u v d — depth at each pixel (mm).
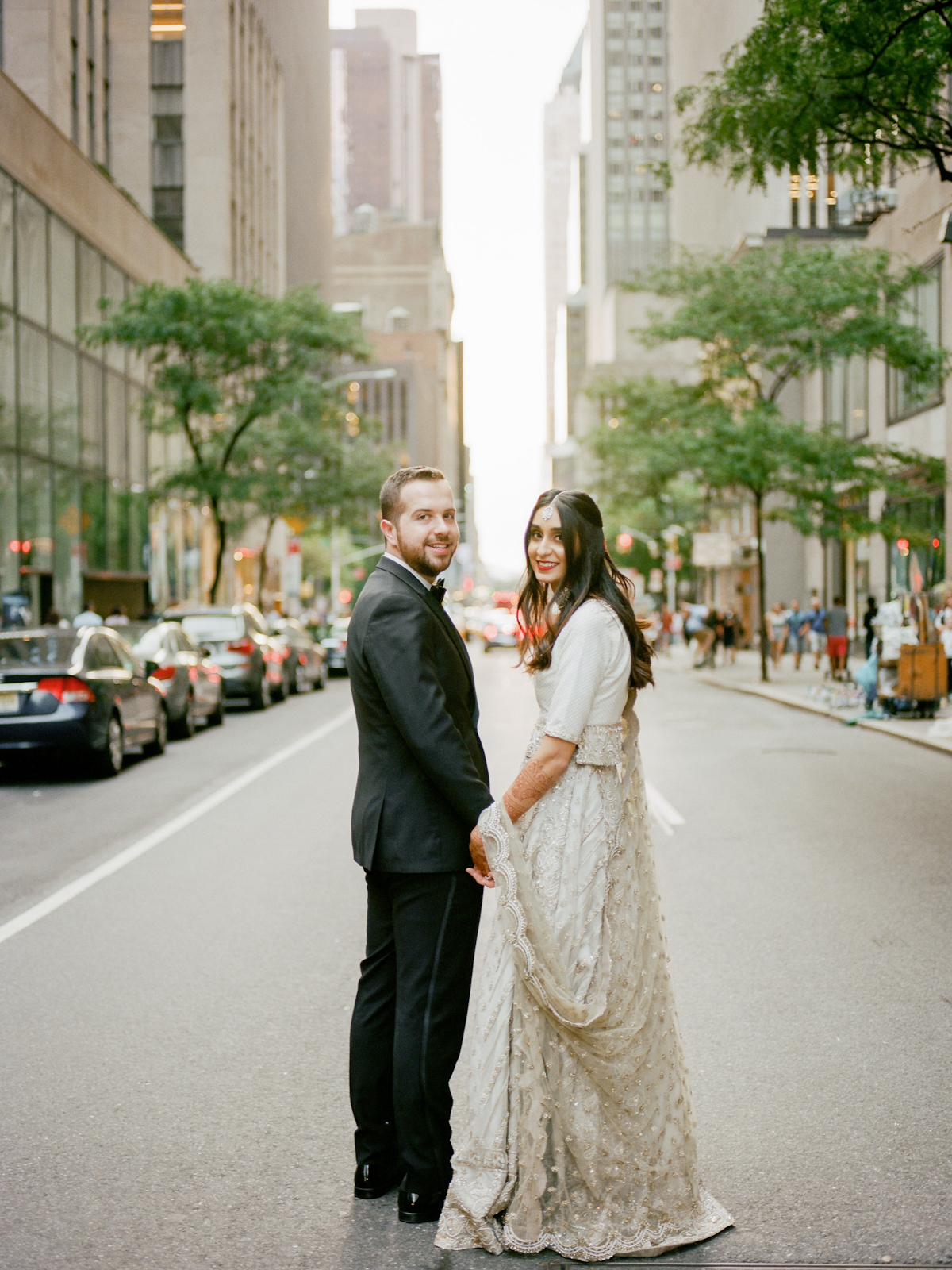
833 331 26953
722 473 28469
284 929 7012
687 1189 3434
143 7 57781
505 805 3426
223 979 6031
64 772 14844
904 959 6297
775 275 27438
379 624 3492
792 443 27156
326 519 40875
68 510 32406
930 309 27938
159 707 16250
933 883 8047
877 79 11453
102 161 45750
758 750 15953
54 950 6602
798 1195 3688
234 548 56219
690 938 6734
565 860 3414
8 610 26656
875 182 13227
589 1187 3346
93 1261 3338
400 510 3615
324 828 10477
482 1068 3414
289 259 80688
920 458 26438
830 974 6043
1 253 27703
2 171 27688
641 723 20031
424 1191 3562
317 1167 3941
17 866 8938
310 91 92812
